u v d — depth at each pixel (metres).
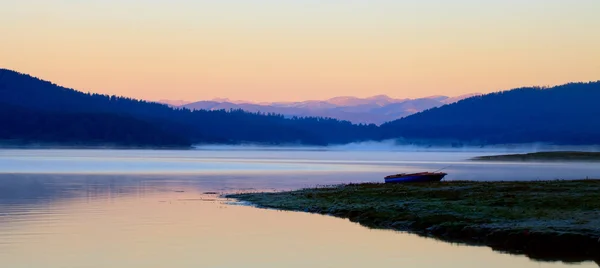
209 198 92.56
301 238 57.28
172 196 96.31
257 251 51.62
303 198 85.75
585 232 50.50
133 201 88.00
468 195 76.81
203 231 60.66
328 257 49.75
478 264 47.62
